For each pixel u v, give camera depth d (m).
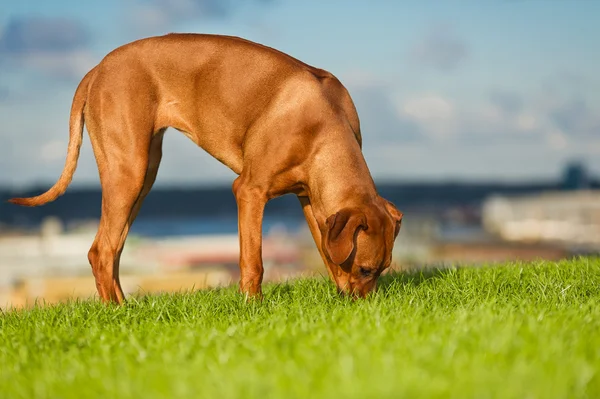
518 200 74.38
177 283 27.97
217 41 5.81
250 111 5.58
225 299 5.39
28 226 90.00
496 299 4.98
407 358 3.07
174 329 4.26
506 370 2.88
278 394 2.67
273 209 109.81
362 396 2.57
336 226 4.87
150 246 53.25
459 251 50.22
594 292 5.54
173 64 5.80
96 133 5.88
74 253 45.81
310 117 5.36
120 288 6.00
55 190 6.05
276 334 3.72
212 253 49.41
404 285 5.72
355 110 5.74
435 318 4.05
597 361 3.08
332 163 5.30
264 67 5.60
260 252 5.53
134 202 5.87
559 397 2.60
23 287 29.73
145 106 5.78
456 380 2.75
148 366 3.29
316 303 5.23
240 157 5.77
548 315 4.15
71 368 3.43
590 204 68.50
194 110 5.82
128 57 5.85
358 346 3.29
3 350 4.05
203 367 3.19
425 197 142.00
